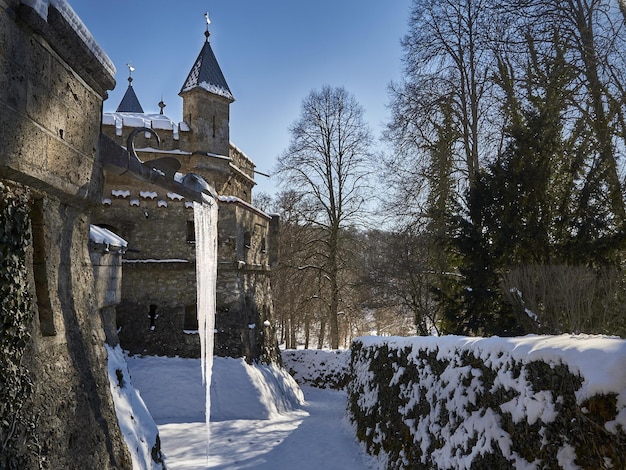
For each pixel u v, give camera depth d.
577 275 10.53
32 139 4.02
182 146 18.98
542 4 14.05
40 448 3.99
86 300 5.66
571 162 13.17
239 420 15.08
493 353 5.82
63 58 4.62
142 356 16.59
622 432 3.47
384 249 23.70
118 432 5.86
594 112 13.31
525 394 4.83
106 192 16.86
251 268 19.28
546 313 10.57
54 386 4.46
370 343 13.77
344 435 12.90
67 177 4.79
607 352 3.90
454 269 18.41
